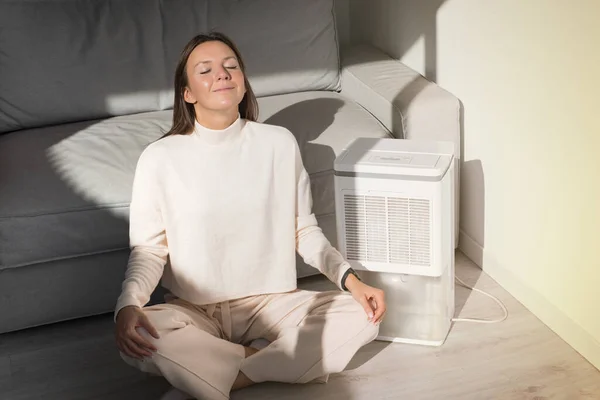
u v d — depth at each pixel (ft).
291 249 7.43
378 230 7.59
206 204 7.07
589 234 7.18
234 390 7.27
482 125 8.64
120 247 8.20
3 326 8.23
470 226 9.25
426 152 7.65
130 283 6.74
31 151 8.56
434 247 7.45
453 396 7.14
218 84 6.84
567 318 7.72
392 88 9.23
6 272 8.04
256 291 7.41
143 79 9.53
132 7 9.53
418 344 7.90
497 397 7.09
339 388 7.31
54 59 9.18
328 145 8.63
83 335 8.35
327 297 7.38
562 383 7.23
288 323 7.34
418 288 7.70
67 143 8.66
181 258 7.19
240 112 7.46
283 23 9.85
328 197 8.58
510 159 8.21
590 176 7.03
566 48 7.08
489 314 8.29
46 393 7.49
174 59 9.63
